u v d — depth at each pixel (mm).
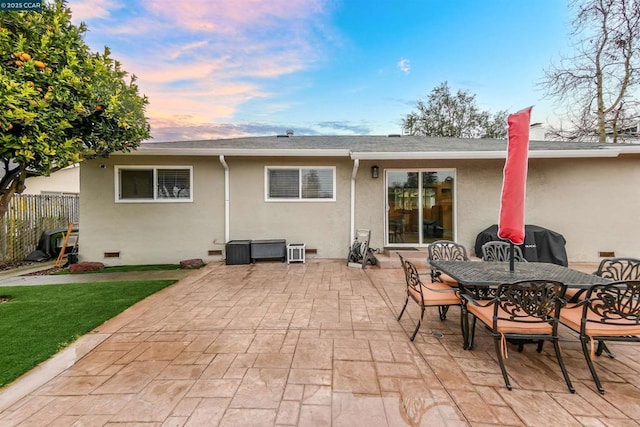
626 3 10328
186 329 3334
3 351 2787
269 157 7254
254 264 6914
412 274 3322
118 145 5098
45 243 7898
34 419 1902
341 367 2523
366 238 7254
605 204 6945
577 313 2684
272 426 1834
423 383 2295
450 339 3100
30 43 3740
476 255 6883
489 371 2479
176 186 7219
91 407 2016
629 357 2719
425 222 7406
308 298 4461
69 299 4379
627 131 11578
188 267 6629
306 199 7344
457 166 7250
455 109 20609
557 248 6094
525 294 2402
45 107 3670
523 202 3152
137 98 5117
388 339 3082
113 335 3170
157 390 2199
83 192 6996
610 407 2023
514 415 1938
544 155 6348
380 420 1884
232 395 2139
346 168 7344
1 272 6449
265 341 3027
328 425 1842
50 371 2463
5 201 4391
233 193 7262
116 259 7078
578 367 2555
